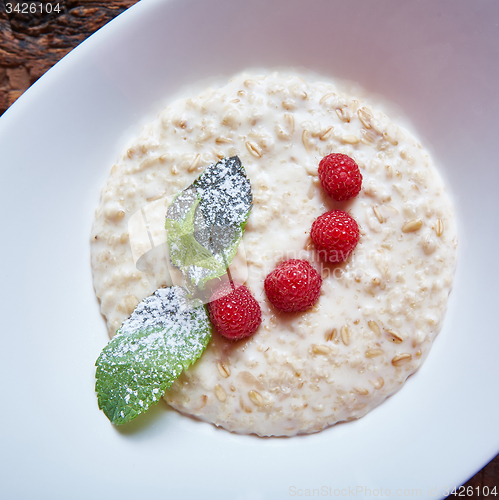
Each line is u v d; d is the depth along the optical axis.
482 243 0.29
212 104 0.28
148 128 0.29
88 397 0.28
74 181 0.28
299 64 0.29
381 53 0.29
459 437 0.27
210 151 0.28
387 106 0.30
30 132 0.27
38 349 0.28
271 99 0.28
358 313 0.27
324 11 0.28
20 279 0.27
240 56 0.29
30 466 0.27
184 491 0.27
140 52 0.28
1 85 0.31
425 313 0.28
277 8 0.28
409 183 0.28
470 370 0.28
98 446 0.27
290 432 0.27
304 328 0.27
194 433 0.28
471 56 0.28
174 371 0.26
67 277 0.28
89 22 0.30
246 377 0.27
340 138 0.28
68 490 0.27
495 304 0.28
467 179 0.29
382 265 0.27
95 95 0.28
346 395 0.27
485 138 0.29
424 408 0.28
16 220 0.27
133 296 0.28
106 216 0.28
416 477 0.27
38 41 0.30
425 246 0.28
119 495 0.27
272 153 0.28
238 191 0.27
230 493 0.27
